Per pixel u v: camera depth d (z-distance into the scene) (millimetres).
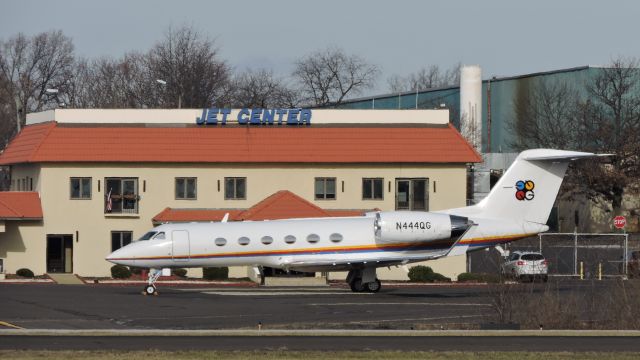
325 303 160875
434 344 108250
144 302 160875
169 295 177000
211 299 168000
